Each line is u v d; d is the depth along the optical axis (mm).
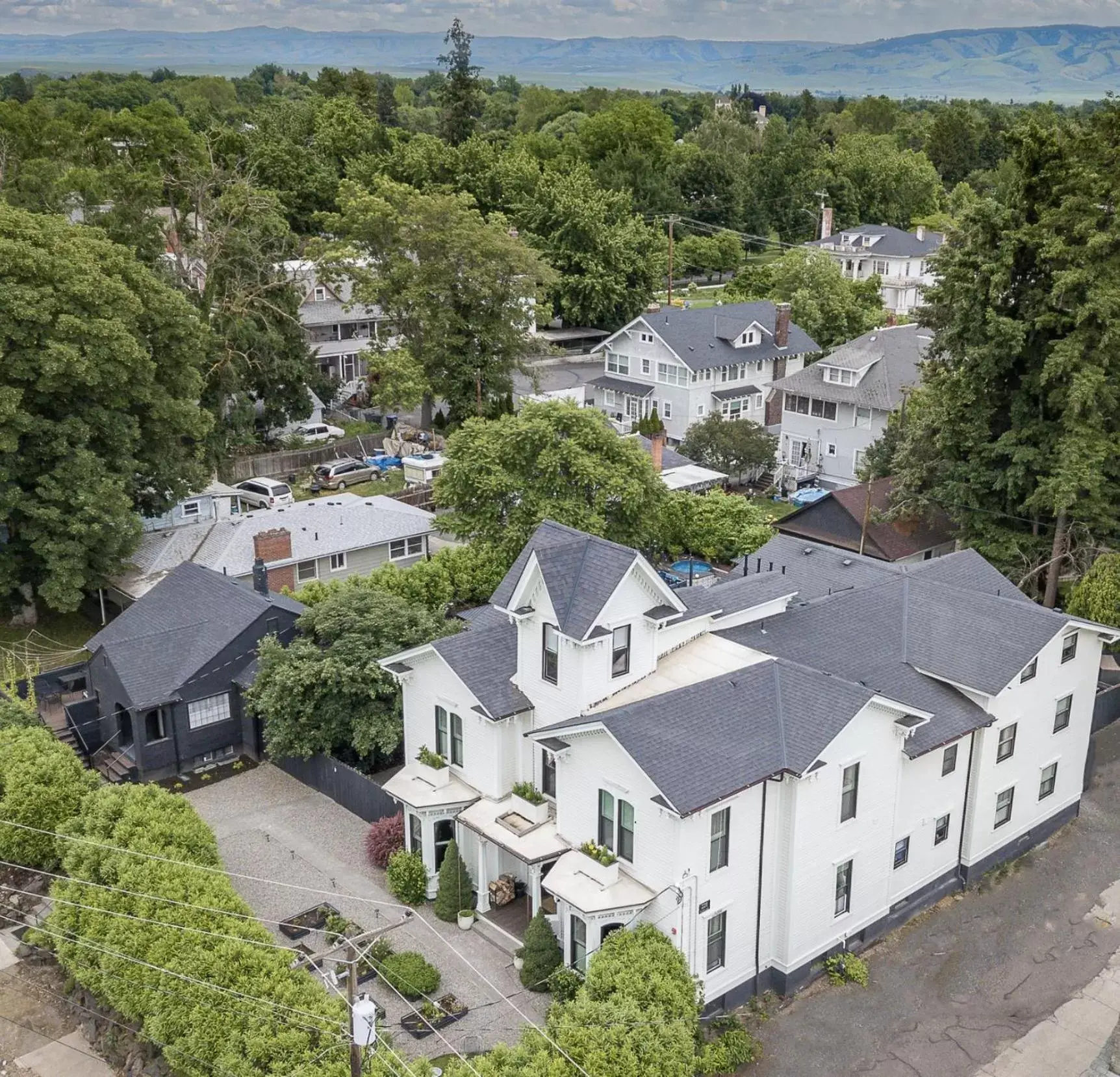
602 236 107812
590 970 25719
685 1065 23672
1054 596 52094
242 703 41000
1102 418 48500
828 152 172875
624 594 30156
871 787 29719
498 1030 27344
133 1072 26562
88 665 42250
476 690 31359
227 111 182000
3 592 47562
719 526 57344
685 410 80312
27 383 46250
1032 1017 28891
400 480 73375
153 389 50750
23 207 64188
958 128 186375
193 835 30672
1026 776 35406
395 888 32562
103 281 47625
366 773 39000
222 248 70875
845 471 73062
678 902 26312
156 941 26359
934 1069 27016
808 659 33875
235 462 72062
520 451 49031
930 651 34656
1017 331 48125
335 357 90562
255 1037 23766
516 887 32469
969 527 54344
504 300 78188
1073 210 47344
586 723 27469
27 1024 28531
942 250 53188
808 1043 27734
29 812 32344
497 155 116875
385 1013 27891
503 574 48875
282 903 32375
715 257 137125
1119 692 44875
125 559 50250
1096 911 33375
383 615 40062
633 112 154125
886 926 32188
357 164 114812
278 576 52531
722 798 25859
